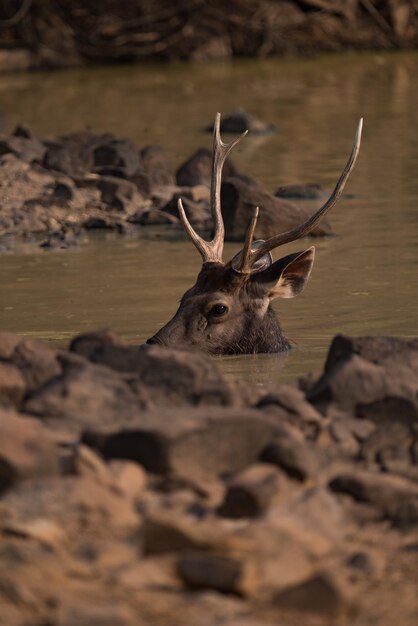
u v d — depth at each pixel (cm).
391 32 9088
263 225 3070
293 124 5341
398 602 944
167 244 2992
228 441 1138
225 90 6844
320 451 1238
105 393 1272
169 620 880
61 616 868
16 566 935
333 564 998
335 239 2916
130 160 3962
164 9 8806
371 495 1112
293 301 2284
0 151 4047
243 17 8931
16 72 8250
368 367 1352
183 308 1984
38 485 1053
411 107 5784
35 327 2133
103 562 964
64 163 3891
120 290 2444
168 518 980
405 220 3109
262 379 1752
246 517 1052
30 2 8519
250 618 901
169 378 1332
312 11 9069
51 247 2992
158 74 7875
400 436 1259
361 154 4356
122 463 1112
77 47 8619
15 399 1293
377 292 2325
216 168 2317
